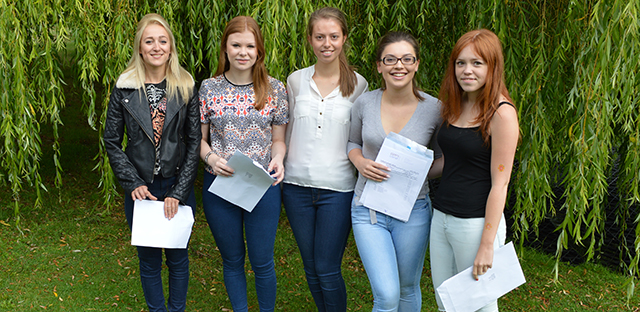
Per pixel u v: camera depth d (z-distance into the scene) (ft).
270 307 8.18
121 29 10.54
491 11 9.45
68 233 13.98
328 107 7.41
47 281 11.00
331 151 7.49
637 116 8.18
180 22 12.05
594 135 7.84
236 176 7.18
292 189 7.75
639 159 8.35
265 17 9.57
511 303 11.71
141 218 7.27
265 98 7.38
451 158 6.37
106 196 11.63
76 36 10.62
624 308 11.61
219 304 10.47
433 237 6.75
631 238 15.30
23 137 10.61
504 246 6.14
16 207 11.71
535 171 9.41
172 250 7.88
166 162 7.29
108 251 13.03
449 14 11.53
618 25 7.43
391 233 7.16
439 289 6.24
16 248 12.62
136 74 7.15
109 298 10.37
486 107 5.86
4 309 9.62
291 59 9.95
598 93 7.70
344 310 8.18
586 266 13.85
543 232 16.84
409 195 6.82
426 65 12.41
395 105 6.99
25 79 10.58
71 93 23.07
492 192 5.95
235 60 7.13
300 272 12.59
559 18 9.48
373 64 11.71
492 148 5.92
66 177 17.70
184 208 7.60
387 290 6.66
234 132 7.39
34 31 10.39
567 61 9.82
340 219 7.59
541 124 9.30
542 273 13.43
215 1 10.92
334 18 7.04
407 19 11.64
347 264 13.35
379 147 7.06
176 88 7.25
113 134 7.27
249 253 7.84
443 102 6.42
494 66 5.82
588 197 8.13
